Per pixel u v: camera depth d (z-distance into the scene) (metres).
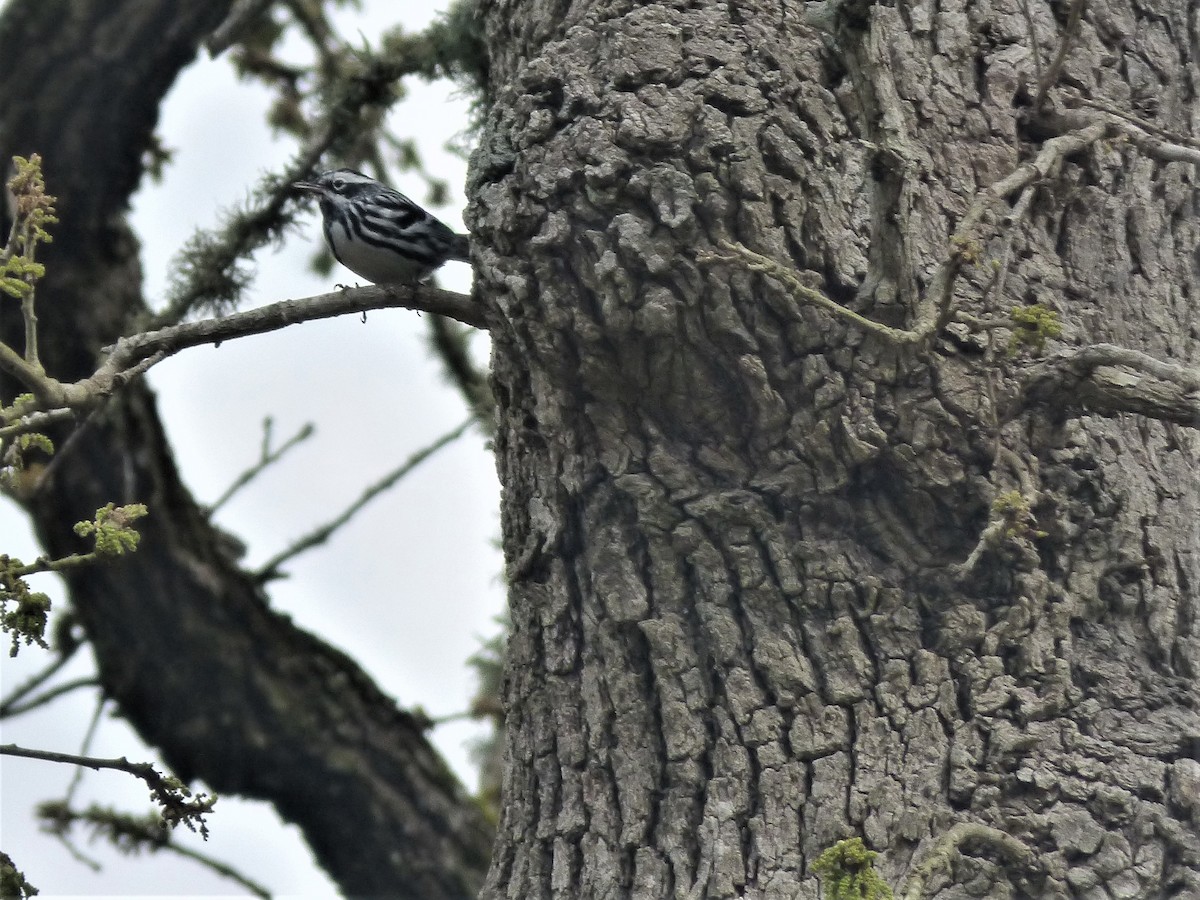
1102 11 8.67
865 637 7.40
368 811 13.68
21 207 6.17
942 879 6.79
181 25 12.57
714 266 7.16
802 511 7.53
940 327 6.88
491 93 9.07
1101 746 7.10
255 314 7.80
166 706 13.35
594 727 7.71
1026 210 7.81
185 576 13.17
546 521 8.12
